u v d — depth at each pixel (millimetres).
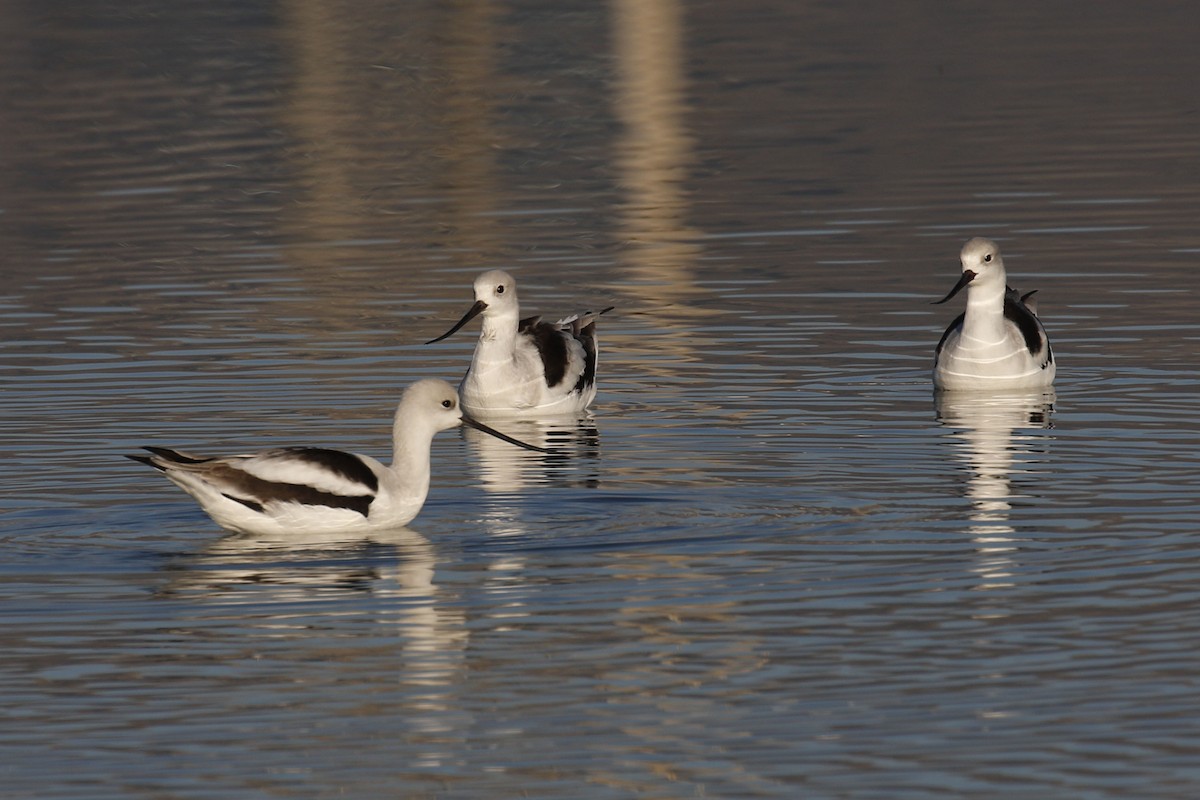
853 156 32000
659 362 21219
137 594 13555
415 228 28375
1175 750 10609
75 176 32156
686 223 28047
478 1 50000
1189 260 24719
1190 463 16547
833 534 14672
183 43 44438
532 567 14062
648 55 42375
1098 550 14078
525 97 38312
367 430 18172
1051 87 37125
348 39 45000
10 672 12102
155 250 27234
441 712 11352
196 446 17531
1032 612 12773
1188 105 34812
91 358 21328
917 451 17297
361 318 23250
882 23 45438
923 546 14305
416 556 14398
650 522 15172
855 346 21672
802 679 11711
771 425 18422
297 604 13305
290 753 10844
